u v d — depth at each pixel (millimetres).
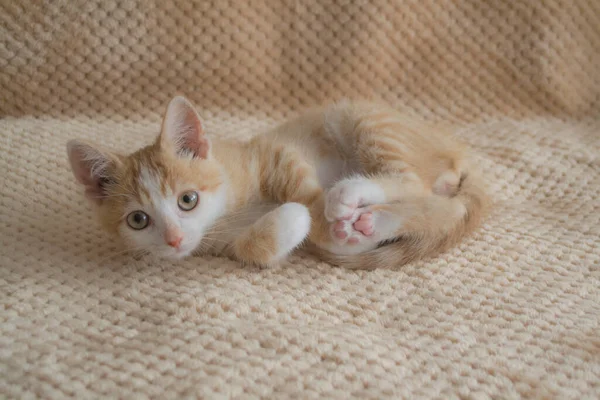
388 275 594
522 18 807
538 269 601
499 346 536
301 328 542
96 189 610
